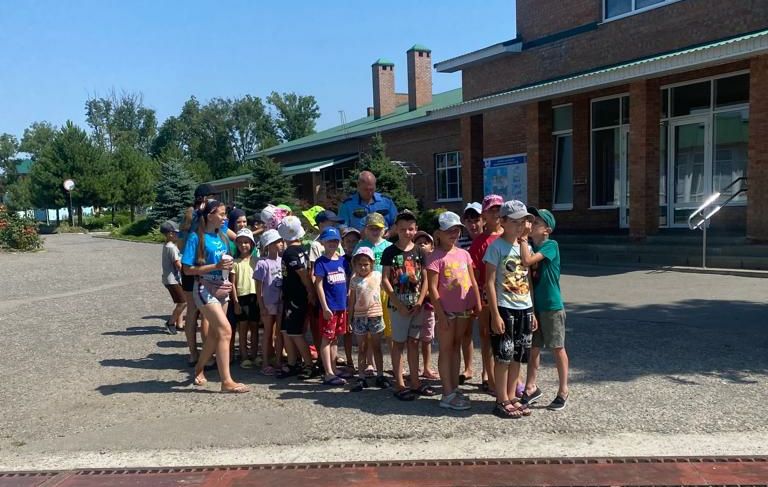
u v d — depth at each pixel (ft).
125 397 18.76
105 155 158.20
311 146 107.24
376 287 18.84
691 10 45.91
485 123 66.03
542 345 16.46
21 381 20.81
